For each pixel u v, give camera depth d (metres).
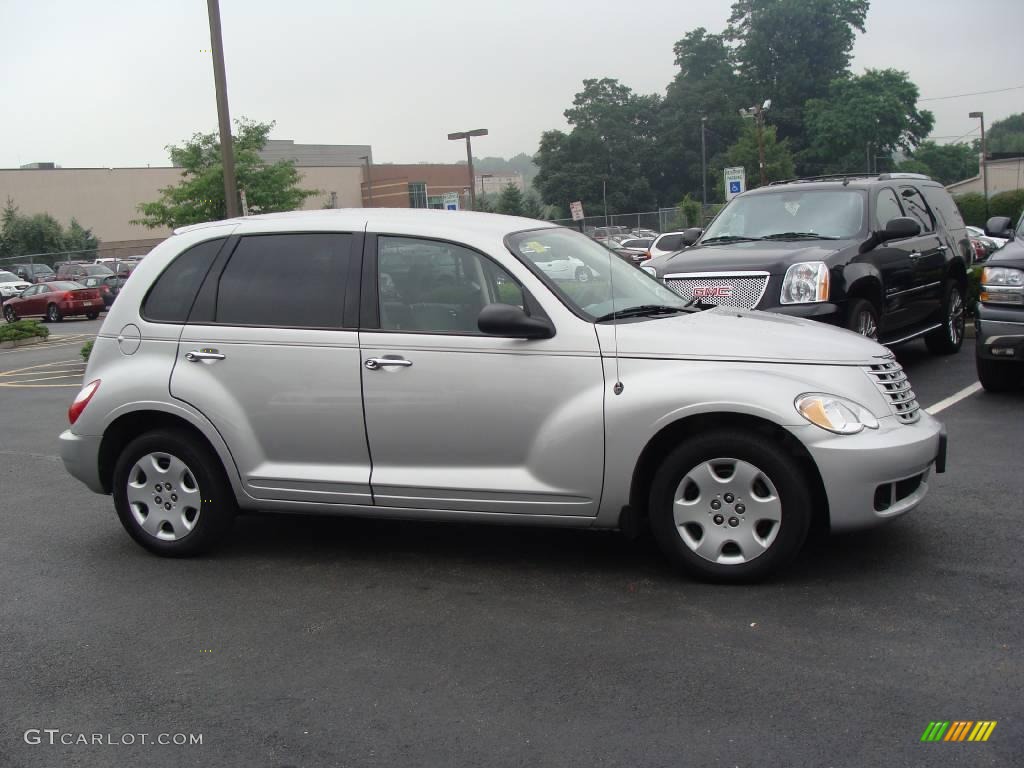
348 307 5.44
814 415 4.73
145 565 5.83
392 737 3.70
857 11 97.94
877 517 4.79
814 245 9.45
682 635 4.44
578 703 3.88
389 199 68.25
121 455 5.88
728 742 3.53
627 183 88.94
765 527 4.91
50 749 3.74
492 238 5.35
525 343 5.11
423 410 5.25
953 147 108.88
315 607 5.05
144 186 64.81
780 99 95.81
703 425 5.03
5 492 7.87
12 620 5.06
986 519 5.82
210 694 4.14
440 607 4.96
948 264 11.62
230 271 5.73
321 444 5.46
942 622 4.44
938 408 8.98
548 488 5.11
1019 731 3.53
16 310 37.00
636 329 5.07
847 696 3.82
